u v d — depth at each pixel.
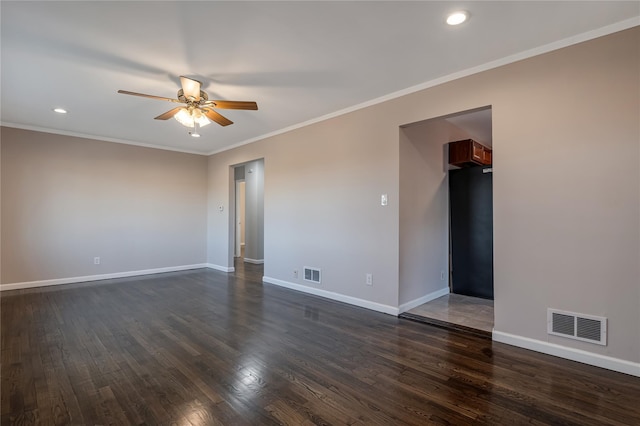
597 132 2.46
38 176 5.11
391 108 3.71
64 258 5.35
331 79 3.30
